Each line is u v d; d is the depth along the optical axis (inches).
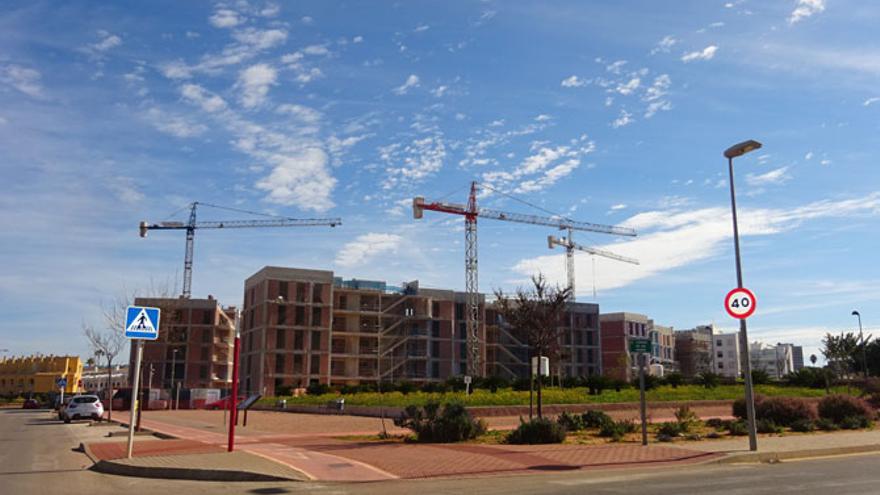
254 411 1923.0
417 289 3818.9
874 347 2965.1
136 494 431.8
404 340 3693.4
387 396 1782.7
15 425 1358.3
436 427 763.4
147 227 4835.1
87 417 1466.5
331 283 3533.5
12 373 4680.1
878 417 1083.3
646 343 727.1
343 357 3580.2
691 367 5487.2
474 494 416.8
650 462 571.5
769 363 6609.3
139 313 597.6
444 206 4367.6
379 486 458.6
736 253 679.7
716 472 514.9
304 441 782.5
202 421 1320.1
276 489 446.3
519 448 675.4
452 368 3806.6
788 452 625.0
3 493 444.8
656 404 1375.5
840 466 553.3
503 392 1656.0
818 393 1776.6
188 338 3545.8
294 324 3403.1
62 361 4586.6
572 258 5300.2
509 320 1016.9
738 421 866.8
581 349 4320.9
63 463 630.5
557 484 456.4
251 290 3627.0
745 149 681.0
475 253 4411.9
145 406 2255.2
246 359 3572.8
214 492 436.5
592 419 914.7
